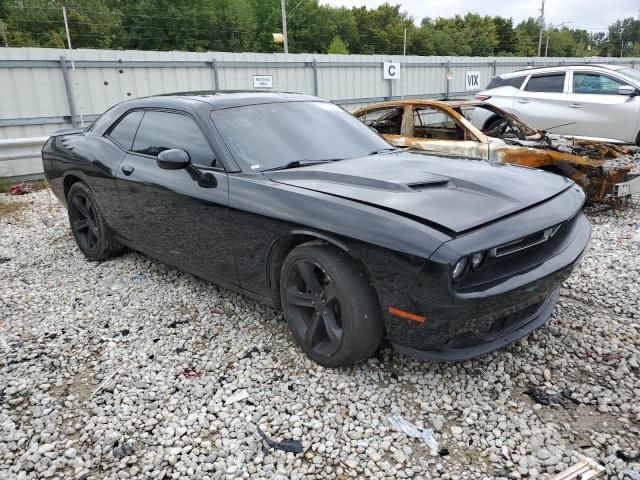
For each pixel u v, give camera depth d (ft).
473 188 9.73
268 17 220.84
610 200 21.26
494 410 8.81
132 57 39.50
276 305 10.99
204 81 44.32
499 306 8.32
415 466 7.64
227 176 11.07
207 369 10.28
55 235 20.18
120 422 8.83
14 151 29.53
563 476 7.32
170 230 12.70
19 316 13.01
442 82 68.13
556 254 9.32
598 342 10.84
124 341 11.52
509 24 335.06
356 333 9.07
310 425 8.55
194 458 7.93
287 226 9.71
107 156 14.51
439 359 8.61
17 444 8.42
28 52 34.30
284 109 13.00
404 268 8.13
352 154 12.28
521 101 31.73
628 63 89.71
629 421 8.46
